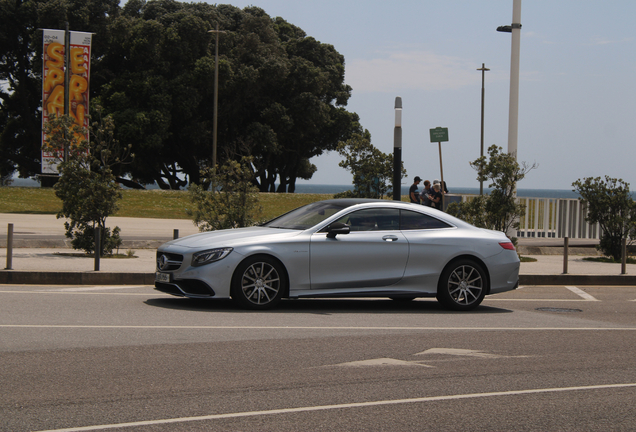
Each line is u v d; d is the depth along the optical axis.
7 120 59.41
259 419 4.77
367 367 6.39
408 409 5.10
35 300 9.77
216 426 4.59
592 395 5.64
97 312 8.93
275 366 6.33
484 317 9.73
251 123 59.00
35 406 4.93
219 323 8.41
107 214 15.56
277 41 62.47
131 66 56.00
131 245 18.45
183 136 56.19
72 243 15.58
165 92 52.31
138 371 6.00
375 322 8.95
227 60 54.31
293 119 60.84
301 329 8.23
